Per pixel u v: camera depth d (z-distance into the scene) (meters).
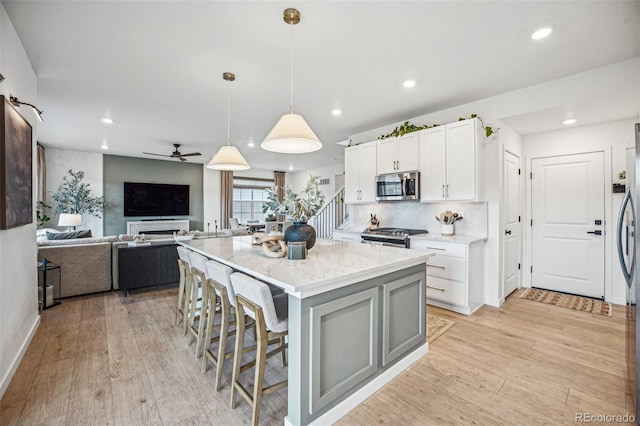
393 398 1.84
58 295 3.69
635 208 1.67
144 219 7.67
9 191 1.91
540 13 1.98
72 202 6.44
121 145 6.14
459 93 3.35
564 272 3.91
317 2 1.87
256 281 1.61
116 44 2.36
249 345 2.56
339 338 1.68
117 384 1.98
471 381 2.02
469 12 1.97
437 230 4.01
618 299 3.50
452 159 3.51
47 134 5.21
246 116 4.18
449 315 3.21
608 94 2.71
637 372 1.62
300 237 2.21
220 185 9.02
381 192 4.22
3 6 1.89
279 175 10.38
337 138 5.47
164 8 1.92
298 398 1.50
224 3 1.88
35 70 2.77
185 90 3.27
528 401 1.81
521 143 4.20
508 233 3.80
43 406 1.76
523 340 2.61
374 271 1.79
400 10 1.94
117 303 3.64
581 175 3.76
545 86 3.07
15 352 2.16
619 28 2.14
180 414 1.70
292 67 2.74
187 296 2.74
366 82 3.07
